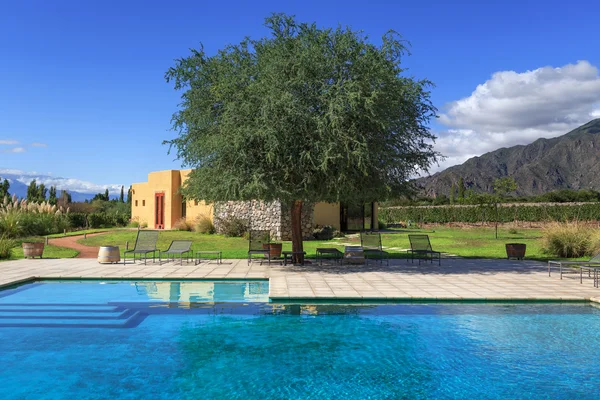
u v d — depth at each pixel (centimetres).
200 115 1294
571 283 1051
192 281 1136
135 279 1138
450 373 539
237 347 629
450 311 819
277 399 469
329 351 614
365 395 479
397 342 648
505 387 498
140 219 3512
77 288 1043
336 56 1214
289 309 831
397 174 1370
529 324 735
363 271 1259
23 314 796
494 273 1221
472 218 3856
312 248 2017
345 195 1298
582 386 500
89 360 579
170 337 671
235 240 2281
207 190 1292
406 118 1327
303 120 1143
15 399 466
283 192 1175
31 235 2314
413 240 1464
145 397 473
